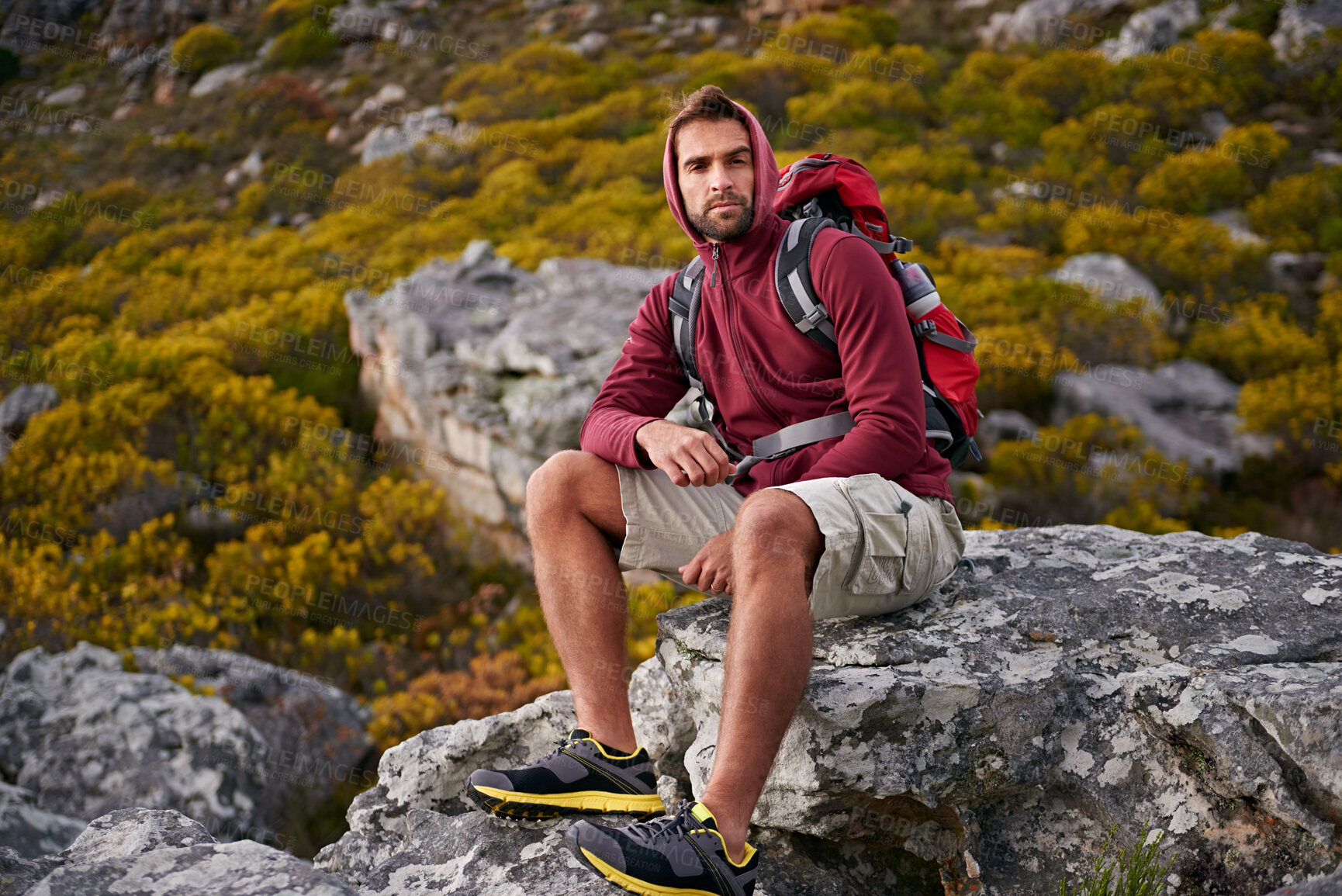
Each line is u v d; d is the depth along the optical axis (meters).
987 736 1.66
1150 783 1.64
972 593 2.04
